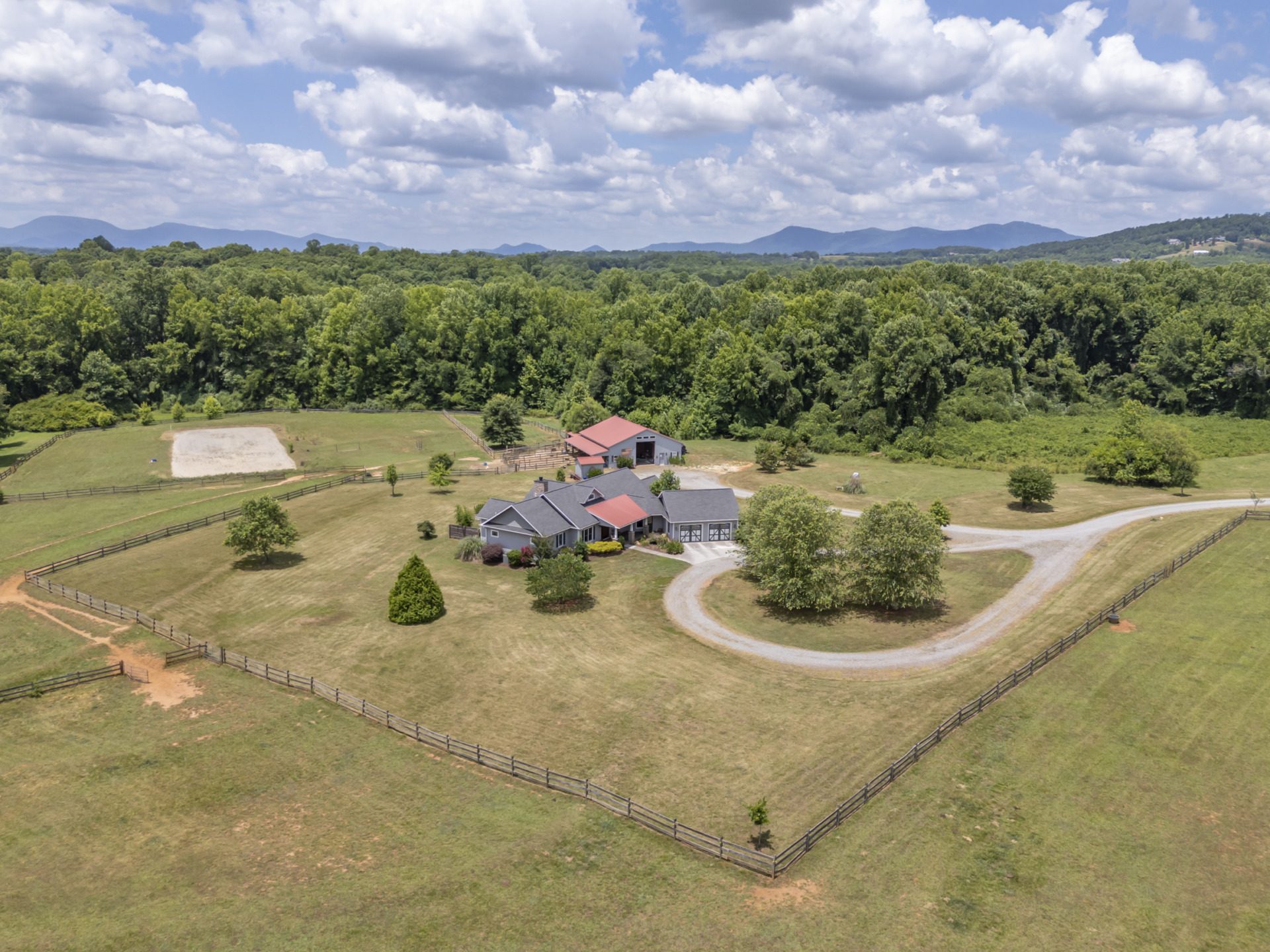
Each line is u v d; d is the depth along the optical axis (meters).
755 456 102.62
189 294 145.75
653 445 99.75
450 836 30.84
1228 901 27.09
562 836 30.75
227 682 43.53
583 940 25.50
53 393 128.50
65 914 26.75
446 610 53.53
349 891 27.77
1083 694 40.81
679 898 27.41
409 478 89.62
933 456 103.31
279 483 87.50
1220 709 38.97
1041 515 74.81
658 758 36.25
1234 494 81.25
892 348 113.12
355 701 41.16
